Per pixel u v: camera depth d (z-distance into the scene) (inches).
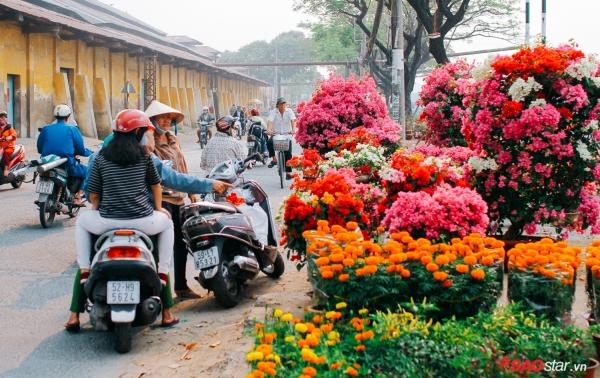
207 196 321.1
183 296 292.8
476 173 312.5
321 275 207.0
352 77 542.9
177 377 202.8
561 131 294.2
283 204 274.7
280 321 202.5
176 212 287.3
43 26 1097.4
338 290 201.3
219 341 229.0
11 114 1114.7
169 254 248.5
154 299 230.4
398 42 908.6
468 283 200.4
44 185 431.2
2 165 604.4
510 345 182.4
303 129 537.0
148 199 239.9
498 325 186.5
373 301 201.5
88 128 1302.9
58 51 1243.2
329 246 215.2
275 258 308.0
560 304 199.6
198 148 1243.8
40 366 216.4
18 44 1108.5
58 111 446.0
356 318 191.3
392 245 208.2
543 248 212.8
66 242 394.6
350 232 218.2
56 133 442.3
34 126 1151.6
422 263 203.0
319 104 533.6
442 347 180.2
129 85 1393.9
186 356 220.2
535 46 301.9
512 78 298.2
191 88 2113.7
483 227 236.7
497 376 173.0
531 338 183.2
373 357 180.7
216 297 272.1
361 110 530.6
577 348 181.2
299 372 171.5
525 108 298.0
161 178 258.7
